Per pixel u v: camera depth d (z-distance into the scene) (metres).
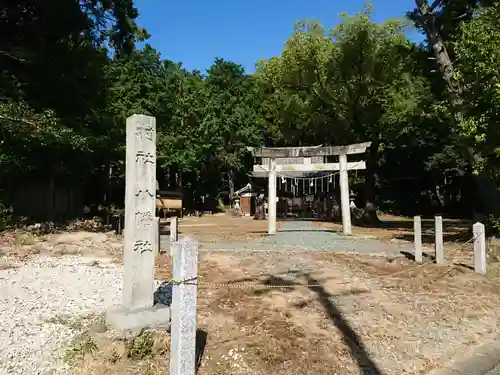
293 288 7.79
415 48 18.80
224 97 44.09
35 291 7.59
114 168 27.62
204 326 5.69
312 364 4.76
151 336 5.05
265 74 26.98
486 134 10.54
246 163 45.44
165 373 4.30
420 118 19.91
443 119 16.17
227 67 46.56
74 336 5.31
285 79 24.92
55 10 15.78
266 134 42.97
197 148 36.84
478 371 4.94
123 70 30.55
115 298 7.28
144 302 5.71
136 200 5.72
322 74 24.05
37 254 11.58
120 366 4.46
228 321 5.91
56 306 6.70
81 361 4.56
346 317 6.35
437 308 7.04
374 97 24.50
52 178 19.81
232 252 12.48
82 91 16.95
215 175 45.97
